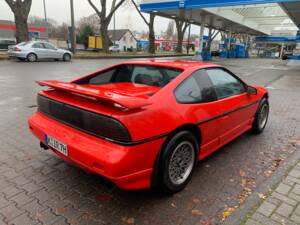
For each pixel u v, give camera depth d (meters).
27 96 7.50
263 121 4.99
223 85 3.72
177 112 2.75
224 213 2.56
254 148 4.20
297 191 2.93
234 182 3.15
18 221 2.38
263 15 28.31
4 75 11.22
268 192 2.92
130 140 2.28
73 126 2.68
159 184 2.73
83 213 2.52
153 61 3.75
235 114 3.84
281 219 2.46
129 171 2.34
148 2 22.36
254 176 3.29
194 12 23.39
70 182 3.06
